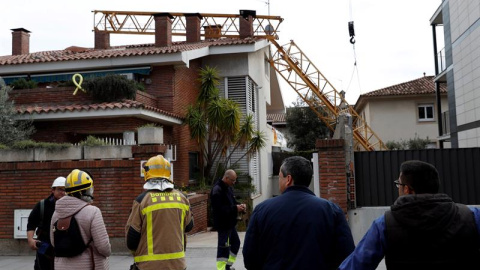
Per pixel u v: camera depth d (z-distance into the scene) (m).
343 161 8.74
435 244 2.41
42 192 9.36
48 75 15.98
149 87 16.00
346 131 8.95
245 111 18.73
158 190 4.30
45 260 4.97
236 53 18.80
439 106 24.14
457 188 8.77
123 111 13.09
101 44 24.48
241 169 18.14
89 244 4.12
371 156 9.05
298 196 3.22
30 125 13.43
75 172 4.26
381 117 31.38
